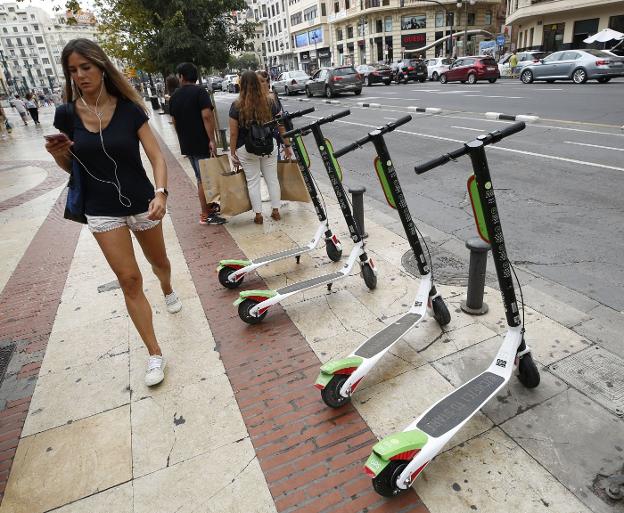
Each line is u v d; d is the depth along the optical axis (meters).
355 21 54.25
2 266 5.11
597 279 3.88
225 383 2.87
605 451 2.17
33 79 125.12
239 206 5.49
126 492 2.18
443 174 7.71
